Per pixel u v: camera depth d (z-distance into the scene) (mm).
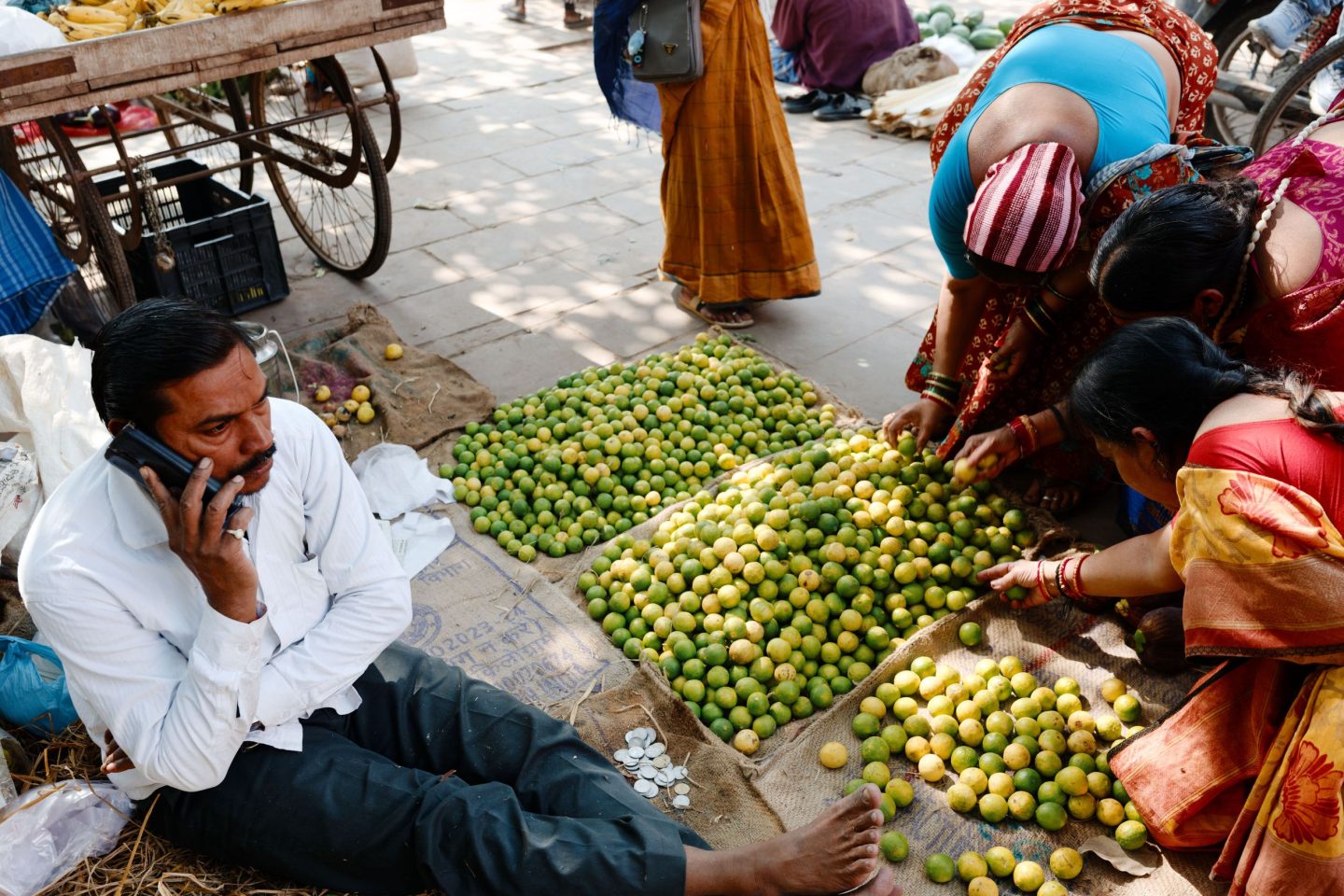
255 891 2188
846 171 6543
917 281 5156
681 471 3652
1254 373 2094
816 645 2879
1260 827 2125
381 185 4801
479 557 3354
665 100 4258
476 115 7684
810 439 3791
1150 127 2785
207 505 1706
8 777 2303
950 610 3010
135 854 2236
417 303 5047
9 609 2869
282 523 2021
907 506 3246
